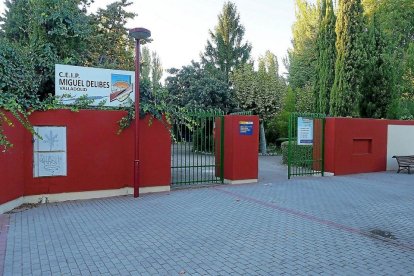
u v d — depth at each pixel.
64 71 9.34
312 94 23.39
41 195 8.80
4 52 8.24
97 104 9.69
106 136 9.59
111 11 19.91
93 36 17.44
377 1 27.48
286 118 25.27
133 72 10.20
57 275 4.56
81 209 8.19
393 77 19.36
